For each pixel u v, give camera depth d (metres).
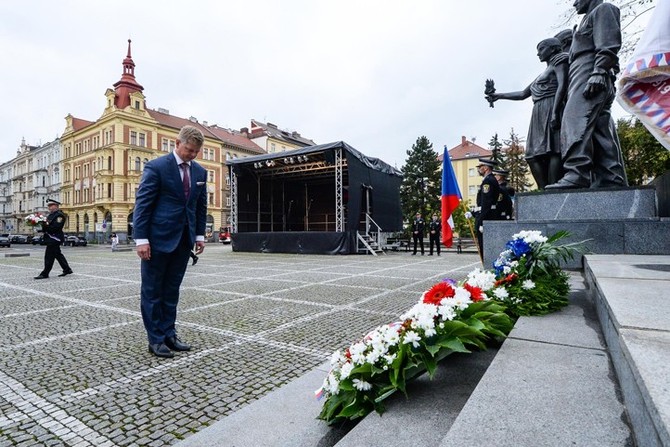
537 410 1.10
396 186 19.62
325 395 1.63
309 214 25.16
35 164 56.62
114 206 37.47
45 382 2.32
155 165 2.90
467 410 1.11
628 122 13.48
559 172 5.46
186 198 3.02
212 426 1.60
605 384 1.26
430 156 37.75
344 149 14.15
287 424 1.60
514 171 35.41
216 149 44.66
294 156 15.62
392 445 1.11
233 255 14.88
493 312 1.93
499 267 2.69
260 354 2.84
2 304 4.76
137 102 39.22
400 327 1.59
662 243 4.02
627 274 2.34
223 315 4.13
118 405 2.02
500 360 1.52
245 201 20.38
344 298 5.16
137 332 3.45
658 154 11.79
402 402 1.43
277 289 5.98
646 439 0.80
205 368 2.56
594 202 4.66
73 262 12.01
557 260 2.76
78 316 4.09
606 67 4.66
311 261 11.71
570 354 1.58
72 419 1.87
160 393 2.16
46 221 7.61
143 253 2.79
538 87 5.66
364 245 15.38
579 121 4.88
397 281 6.88
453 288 1.82
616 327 1.28
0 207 69.19
